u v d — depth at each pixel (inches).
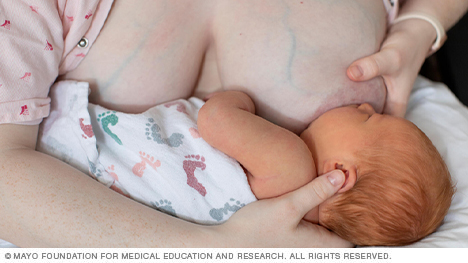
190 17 33.5
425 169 30.7
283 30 33.3
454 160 38.3
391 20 40.3
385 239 30.9
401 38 37.6
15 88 28.0
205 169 31.9
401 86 38.7
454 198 34.8
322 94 34.2
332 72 34.0
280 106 35.0
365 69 34.0
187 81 36.3
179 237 27.2
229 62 35.0
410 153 30.9
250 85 34.8
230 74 35.4
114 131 32.1
